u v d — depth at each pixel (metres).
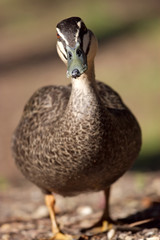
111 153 8.25
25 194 13.50
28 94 29.92
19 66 34.50
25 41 38.69
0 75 33.66
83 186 8.71
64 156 8.25
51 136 8.43
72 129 8.10
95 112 8.05
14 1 47.44
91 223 10.36
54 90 9.62
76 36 7.94
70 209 11.78
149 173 14.63
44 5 45.06
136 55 31.62
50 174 8.59
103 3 41.34
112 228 9.20
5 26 42.41
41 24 41.00
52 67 33.22
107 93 9.56
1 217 11.45
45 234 9.92
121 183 13.70
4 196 13.38
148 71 29.22
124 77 29.22
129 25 36.53
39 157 8.66
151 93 26.81
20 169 9.55
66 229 10.07
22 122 9.61
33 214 11.57
